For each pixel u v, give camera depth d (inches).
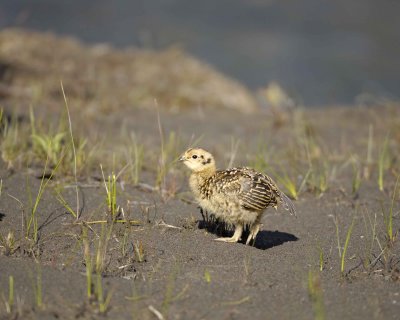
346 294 322.0
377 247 390.6
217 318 294.0
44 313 288.8
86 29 1213.7
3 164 474.3
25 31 948.6
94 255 350.0
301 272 346.3
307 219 437.4
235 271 342.6
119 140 584.1
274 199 381.4
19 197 422.6
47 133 538.3
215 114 752.3
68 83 772.6
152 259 352.5
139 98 774.5
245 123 708.0
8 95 712.4
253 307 304.8
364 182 513.3
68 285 312.7
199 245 374.0
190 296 311.4
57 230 380.2
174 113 744.3
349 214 446.9
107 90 778.8
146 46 1138.0
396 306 311.7
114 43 1147.9
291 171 527.5
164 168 479.5
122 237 375.6
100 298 300.4
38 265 331.3
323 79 1075.9
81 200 428.5
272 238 402.3
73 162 477.1
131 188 460.8
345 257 374.0
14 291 303.0
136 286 317.4
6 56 820.0
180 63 912.9
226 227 404.2
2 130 535.2
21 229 378.0
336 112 773.3
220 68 1084.5
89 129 613.0
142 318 290.2
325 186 491.2
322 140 639.8
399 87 1056.8
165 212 423.2
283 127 690.8
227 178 378.9
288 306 307.3
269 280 333.4
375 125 707.4
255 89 997.2
